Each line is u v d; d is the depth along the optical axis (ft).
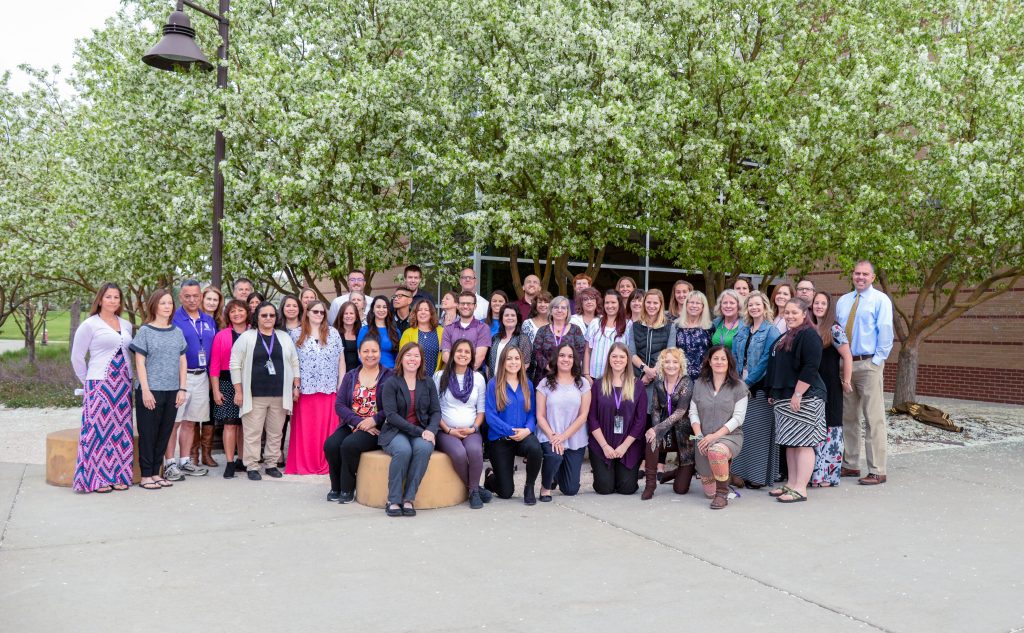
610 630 12.66
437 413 21.47
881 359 24.66
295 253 35.37
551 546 17.53
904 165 35.24
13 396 45.78
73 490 22.44
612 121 32.60
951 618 13.38
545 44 34.58
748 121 36.52
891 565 16.29
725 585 14.93
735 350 23.98
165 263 40.78
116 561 15.99
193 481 24.12
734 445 21.83
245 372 24.18
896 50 36.81
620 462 23.09
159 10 39.91
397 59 38.37
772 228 34.50
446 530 18.85
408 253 37.99
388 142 35.78
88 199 41.50
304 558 16.39
